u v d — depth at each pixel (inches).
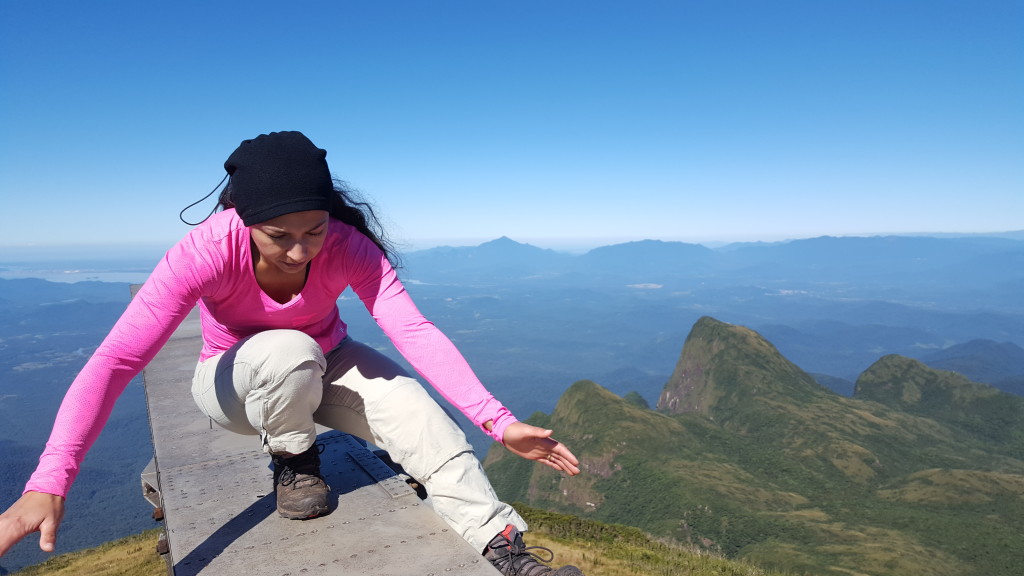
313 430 94.6
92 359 73.7
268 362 84.7
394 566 80.8
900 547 3609.7
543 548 92.7
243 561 82.1
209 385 96.7
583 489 5905.5
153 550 1066.7
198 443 130.3
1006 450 7613.2
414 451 92.0
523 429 89.1
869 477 5890.8
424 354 94.7
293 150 74.2
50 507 65.1
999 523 4050.2
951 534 3991.1
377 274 95.8
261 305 90.2
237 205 76.4
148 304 76.7
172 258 79.0
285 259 79.5
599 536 1082.7
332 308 104.1
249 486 108.4
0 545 61.7
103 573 983.6
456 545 86.7
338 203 94.0
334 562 81.7
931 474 5196.9
